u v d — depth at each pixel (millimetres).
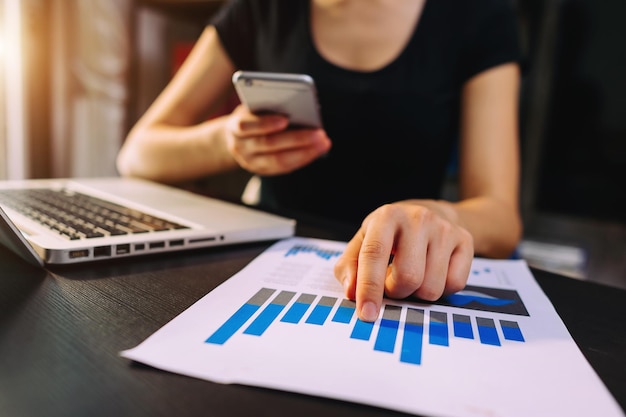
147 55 1714
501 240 629
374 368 274
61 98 1565
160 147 889
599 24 1694
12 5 1450
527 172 1848
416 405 239
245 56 1009
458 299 399
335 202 942
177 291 386
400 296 382
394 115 880
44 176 1571
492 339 323
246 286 401
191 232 487
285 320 335
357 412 236
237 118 709
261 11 973
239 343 296
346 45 898
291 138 675
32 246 426
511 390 259
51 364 264
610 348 324
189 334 304
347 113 893
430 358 290
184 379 256
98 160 1660
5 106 1489
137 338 301
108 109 1652
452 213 567
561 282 466
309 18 917
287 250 516
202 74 1000
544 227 1882
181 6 1714
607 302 415
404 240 386
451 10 872
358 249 405
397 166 916
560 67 1771
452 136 957
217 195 830
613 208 1767
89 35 1573
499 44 875
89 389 242
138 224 506
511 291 426
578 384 269
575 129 1785
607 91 1716
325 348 296
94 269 428
